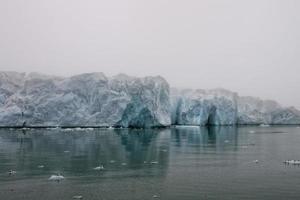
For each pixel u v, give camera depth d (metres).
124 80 97.62
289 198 28.12
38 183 32.41
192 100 112.25
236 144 63.50
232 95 121.88
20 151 50.84
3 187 30.95
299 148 58.12
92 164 41.53
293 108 137.50
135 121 96.62
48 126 90.31
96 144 59.91
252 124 129.38
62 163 41.94
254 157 47.62
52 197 28.16
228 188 30.88
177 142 65.12
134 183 32.59
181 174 36.31
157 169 38.81
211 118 116.19
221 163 42.59
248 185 31.86
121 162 43.12
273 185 31.91
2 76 92.50
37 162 42.31
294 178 34.56
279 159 46.00
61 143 60.47
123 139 68.62
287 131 99.56
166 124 102.56
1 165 40.34
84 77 93.50
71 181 33.22
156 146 58.69
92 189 30.50
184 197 28.23
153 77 102.69
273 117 134.62
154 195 28.73
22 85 93.62
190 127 107.44
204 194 29.08
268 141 69.94
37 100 90.56
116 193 29.31
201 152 52.22
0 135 72.31
